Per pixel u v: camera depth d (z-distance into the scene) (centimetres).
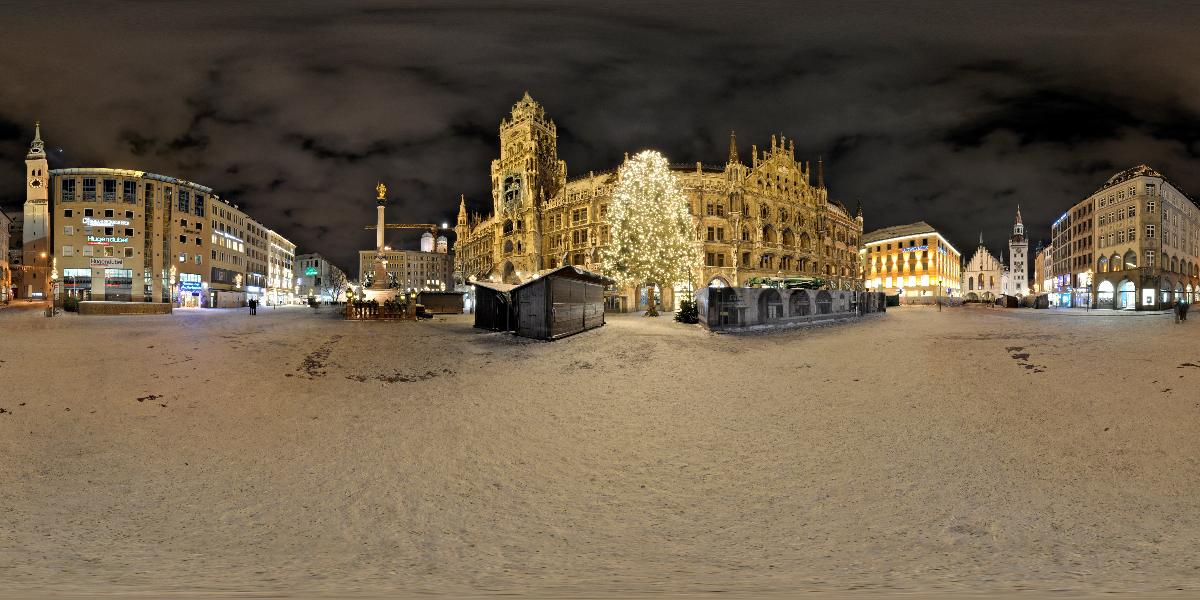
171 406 1021
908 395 1096
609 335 2342
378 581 470
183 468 730
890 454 782
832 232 8619
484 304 2814
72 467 721
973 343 1847
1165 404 934
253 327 2784
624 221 4328
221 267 9750
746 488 686
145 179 8362
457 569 493
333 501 638
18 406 980
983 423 898
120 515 595
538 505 638
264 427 914
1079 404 969
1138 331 2248
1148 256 6272
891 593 446
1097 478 675
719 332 2414
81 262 7981
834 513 612
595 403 1102
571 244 7538
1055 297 8788
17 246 9962
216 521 586
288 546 535
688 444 852
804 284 3256
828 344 1927
